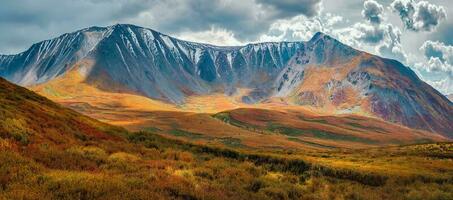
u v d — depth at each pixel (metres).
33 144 26.17
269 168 44.12
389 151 129.12
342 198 27.02
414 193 32.62
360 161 77.56
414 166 68.44
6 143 22.95
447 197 31.67
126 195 14.31
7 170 15.74
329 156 97.94
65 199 13.24
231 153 53.62
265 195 21.22
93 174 17.62
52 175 15.83
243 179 25.38
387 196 30.58
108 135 44.59
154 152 36.59
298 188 26.64
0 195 12.57
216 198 17.56
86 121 52.16
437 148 123.25
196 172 24.88
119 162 24.17
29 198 12.66
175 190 17.22
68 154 23.61
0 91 44.69
